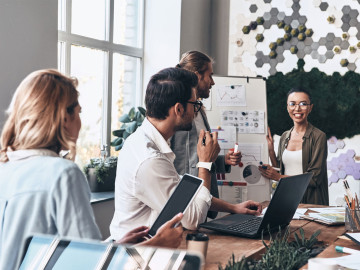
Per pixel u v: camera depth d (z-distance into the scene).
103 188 3.70
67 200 1.15
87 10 3.80
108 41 4.02
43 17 2.87
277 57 4.65
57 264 0.92
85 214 1.16
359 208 2.19
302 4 4.57
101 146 3.93
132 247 0.86
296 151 3.71
